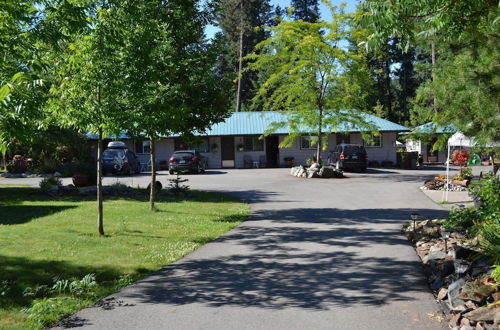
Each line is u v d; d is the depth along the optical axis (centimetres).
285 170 3316
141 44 996
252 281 688
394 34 457
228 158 3838
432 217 1245
